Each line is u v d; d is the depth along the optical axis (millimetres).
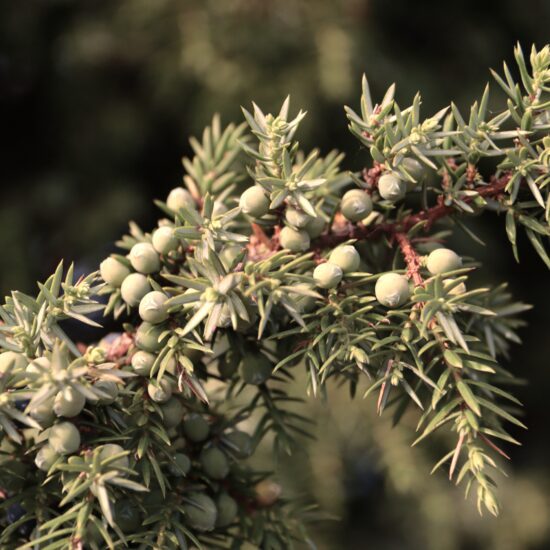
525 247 1201
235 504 443
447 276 422
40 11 1152
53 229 1129
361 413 811
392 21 1193
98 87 1147
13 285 1070
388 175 431
